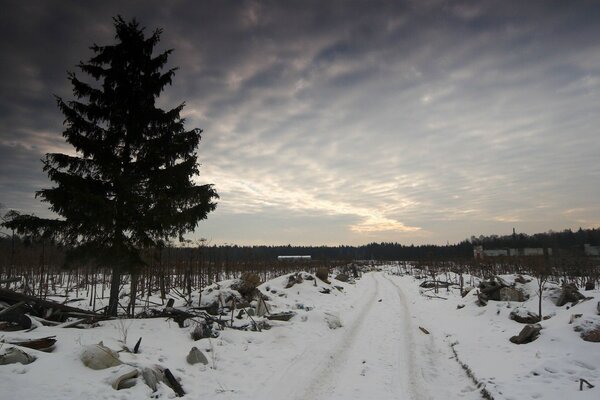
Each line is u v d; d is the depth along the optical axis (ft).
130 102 40.93
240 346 34.04
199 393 23.20
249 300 55.57
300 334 41.27
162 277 58.18
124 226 38.93
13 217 37.09
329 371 29.40
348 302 74.64
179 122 42.50
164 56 42.09
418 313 59.57
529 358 29.09
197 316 38.01
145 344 29.55
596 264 120.88
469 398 23.81
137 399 20.15
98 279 106.42
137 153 42.19
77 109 39.65
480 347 35.29
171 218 38.91
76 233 38.24
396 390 25.34
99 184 39.04
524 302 53.06
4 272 81.56
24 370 20.53
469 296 66.69
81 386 19.97
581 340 29.73
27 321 29.91
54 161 37.47
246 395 23.45
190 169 40.83
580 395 20.66
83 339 27.27
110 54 40.91
